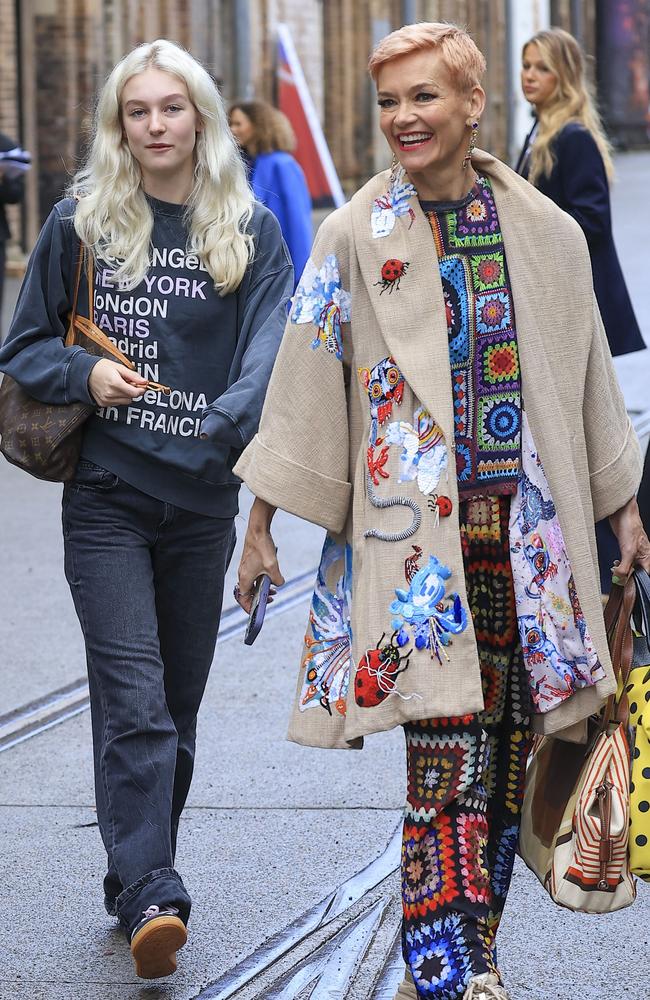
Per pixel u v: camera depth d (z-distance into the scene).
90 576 4.01
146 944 3.75
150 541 4.09
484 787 3.54
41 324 4.06
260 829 5.04
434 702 3.31
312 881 4.64
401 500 3.36
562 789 3.54
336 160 32.62
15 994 3.98
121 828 3.89
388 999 3.91
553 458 3.38
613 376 3.58
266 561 3.61
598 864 3.43
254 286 4.08
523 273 3.40
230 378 4.05
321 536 9.06
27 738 5.91
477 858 3.40
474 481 3.39
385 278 3.39
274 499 3.47
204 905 4.49
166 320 4.03
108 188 4.01
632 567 3.61
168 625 4.23
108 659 3.96
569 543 3.40
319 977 4.03
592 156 7.11
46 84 21.69
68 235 4.05
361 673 3.37
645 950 4.18
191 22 24.23
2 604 7.71
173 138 3.95
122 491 4.03
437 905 3.37
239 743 5.82
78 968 4.13
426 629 3.34
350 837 4.96
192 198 4.05
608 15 53.28
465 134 3.39
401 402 3.39
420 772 3.45
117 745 3.92
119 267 4.02
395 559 3.36
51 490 10.49
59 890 4.63
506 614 3.45
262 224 4.10
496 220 3.43
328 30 32.12
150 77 3.94
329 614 3.55
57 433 3.94
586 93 7.24
